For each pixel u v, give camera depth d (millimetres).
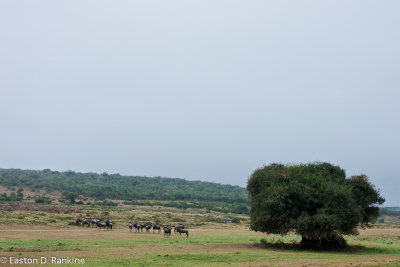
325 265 21031
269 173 37188
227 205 157875
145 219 76625
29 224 51156
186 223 72625
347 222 32156
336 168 37594
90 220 59219
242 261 23438
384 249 33688
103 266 20516
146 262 22359
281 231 33219
